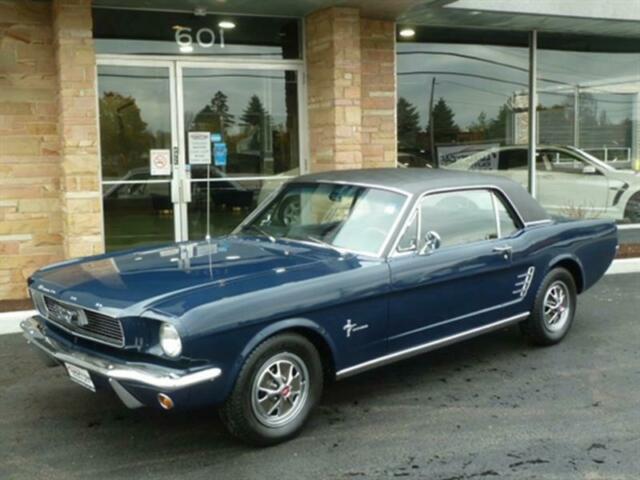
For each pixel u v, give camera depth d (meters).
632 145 12.16
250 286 4.01
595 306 7.54
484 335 6.43
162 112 8.71
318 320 4.21
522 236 5.64
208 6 8.47
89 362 3.87
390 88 9.52
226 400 3.88
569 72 11.52
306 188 5.56
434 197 5.07
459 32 10.65
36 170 8.01
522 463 3.81
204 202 8.97
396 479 3.65
